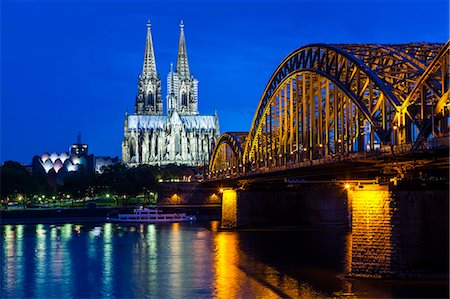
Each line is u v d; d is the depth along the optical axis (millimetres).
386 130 85562
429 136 77438
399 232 79750
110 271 103375
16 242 148375
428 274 78938
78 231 181250
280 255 116625
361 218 83500
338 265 101375
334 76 103625
